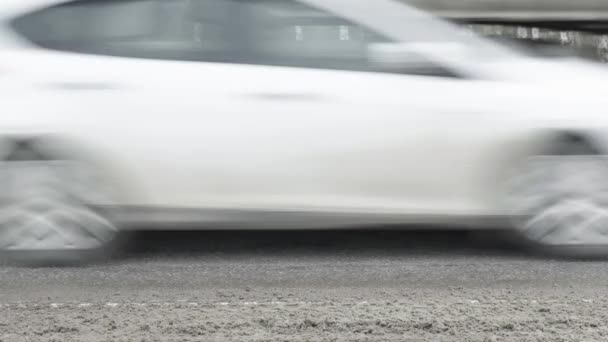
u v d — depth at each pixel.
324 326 4.99
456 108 6.43
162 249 6.96
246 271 6.33
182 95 6.43
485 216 6.54
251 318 5.14
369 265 6.49
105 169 6.44
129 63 6.53
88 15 6.66
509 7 10.49
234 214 6.51
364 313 5.23
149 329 4.96
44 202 6.43
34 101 6.44
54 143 6.40
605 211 6.49
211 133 6.41
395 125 6.42
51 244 6.45
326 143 6.42
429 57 6.56
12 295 5.71
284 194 6.46
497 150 6.45
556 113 6.45
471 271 6.29
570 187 6.47
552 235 6.54
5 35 6.61
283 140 6.41
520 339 4.75
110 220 6.50
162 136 6.42
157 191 6.46
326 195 6.47
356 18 6.62
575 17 10.45
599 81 6.76
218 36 6.61
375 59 6.55
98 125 6.40
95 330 4.94
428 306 5.39
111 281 6.07
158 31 6.62
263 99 6.43
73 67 6.51
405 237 7.34
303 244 7.14
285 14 6.64
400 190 6.48
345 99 6.43
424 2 10.34
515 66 6.71
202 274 6.26
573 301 5.49
